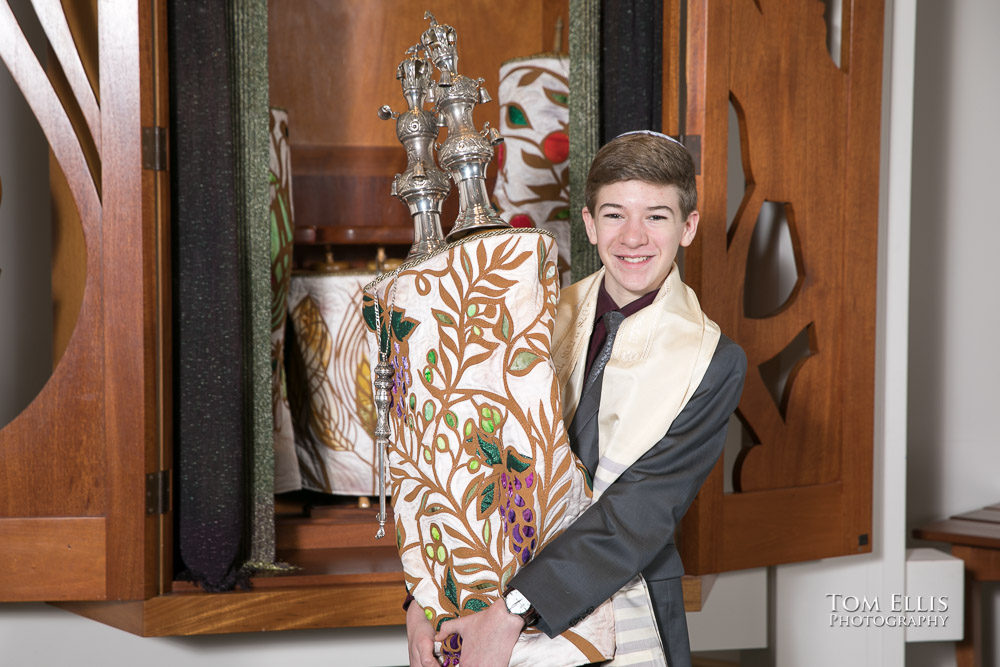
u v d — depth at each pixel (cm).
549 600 115
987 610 288
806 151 228
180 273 204
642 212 130
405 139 131
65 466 195
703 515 217
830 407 237
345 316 255
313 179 317
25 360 262
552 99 259
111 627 211
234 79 215
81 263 225
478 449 117
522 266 116
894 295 248
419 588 123
